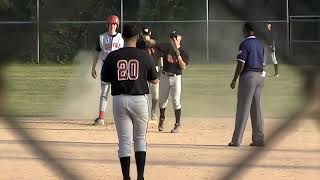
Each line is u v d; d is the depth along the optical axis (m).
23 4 29.34
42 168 26.41
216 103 54.12
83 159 28.48
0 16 28.77
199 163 27.36
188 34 85.56
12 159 28.34
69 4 19.66
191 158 28.67
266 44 39.47
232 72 80.25
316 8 87.12
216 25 85.31
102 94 41.16
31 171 25.77
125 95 23.59
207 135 36.47
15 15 29.22
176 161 27.95
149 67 23.83
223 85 68.31
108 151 30.75
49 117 44.44
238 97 32.22
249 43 31.83
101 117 41.22
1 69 23.66
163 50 37.53
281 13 81.69
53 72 65.94
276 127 36.84
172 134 36.97
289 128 36.84
